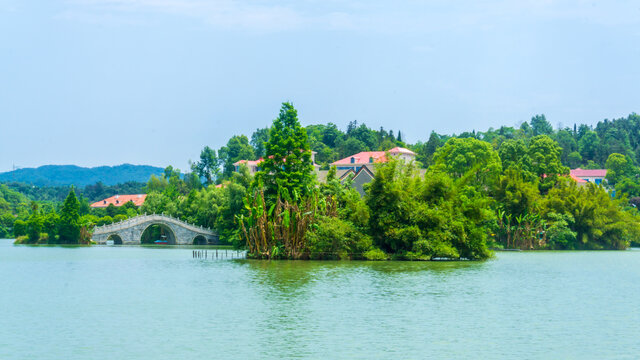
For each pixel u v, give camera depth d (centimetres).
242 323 4150
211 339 3697
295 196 8856
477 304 4894
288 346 3516
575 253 11306
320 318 4306
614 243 13088
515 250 11956
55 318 4391
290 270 7294
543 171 15012
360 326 4044
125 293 5609
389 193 8375
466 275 6850
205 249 12606
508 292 5534
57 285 6294
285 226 8675
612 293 5534
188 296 5347
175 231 14812
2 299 5328
